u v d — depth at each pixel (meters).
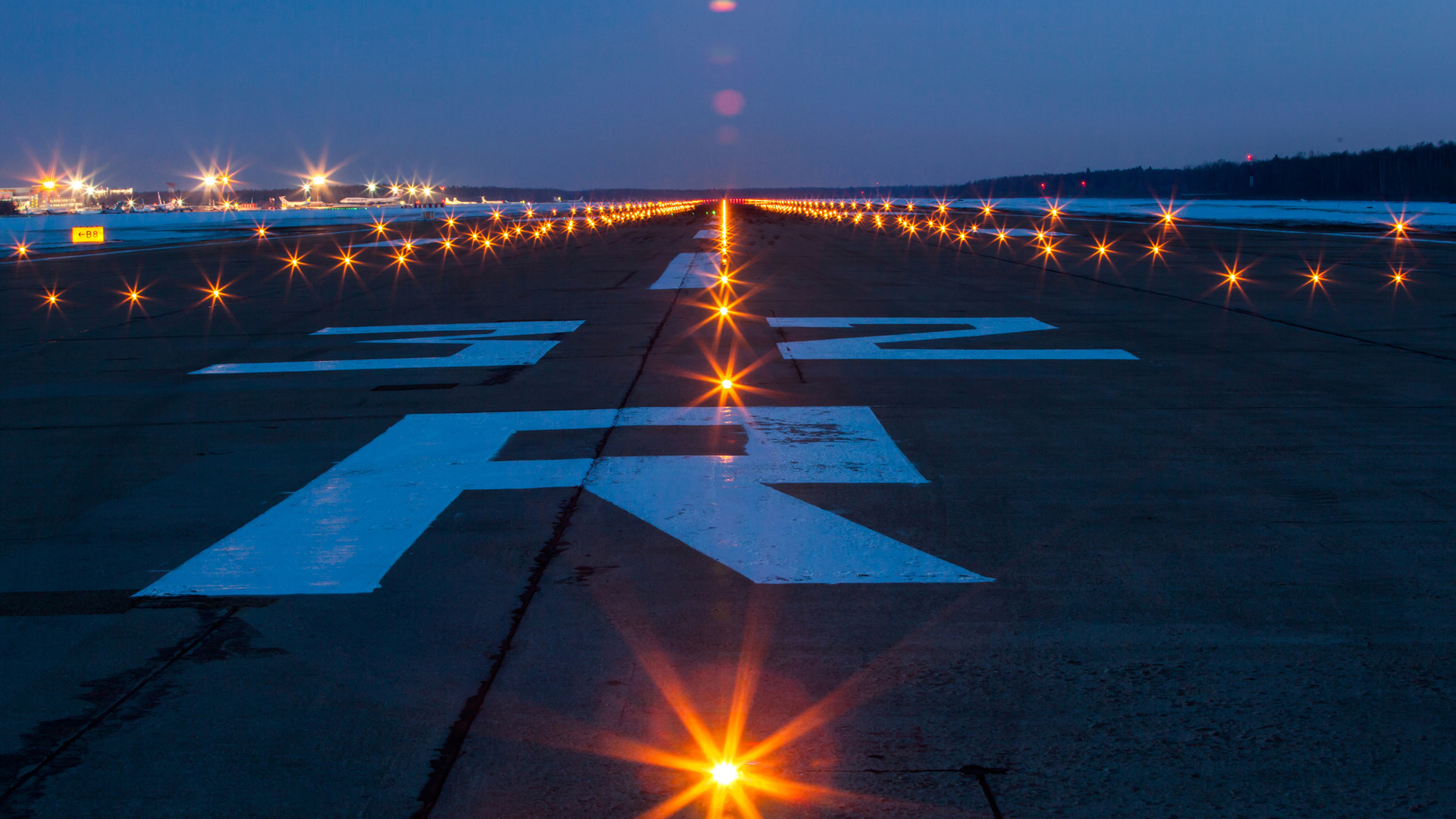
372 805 2.98
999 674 3.77
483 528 5.56
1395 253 30.08
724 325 14.89
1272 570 4.81
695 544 5.24
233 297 20.97
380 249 39.81
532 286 22.19
